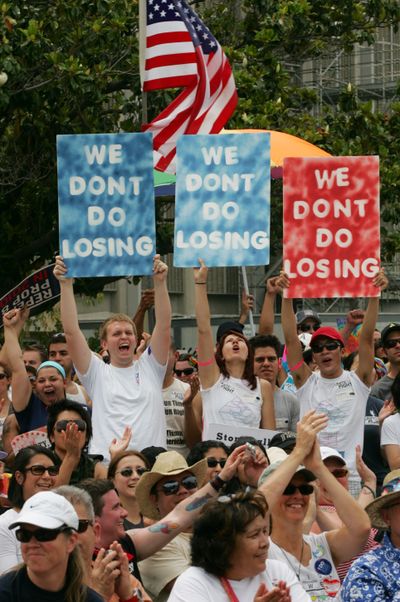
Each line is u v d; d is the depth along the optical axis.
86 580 25.77
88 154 43.75
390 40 126.62
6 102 70.50
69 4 74.50
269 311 49.53
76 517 25.42
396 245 85.56
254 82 78.81
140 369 42.25
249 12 82.31
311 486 31.09
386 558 29.09
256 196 44.44
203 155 44.56
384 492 30.67
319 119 85.62
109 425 41.44
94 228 43.66
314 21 83.69
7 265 79.88
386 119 84.44
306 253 44.41
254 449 31.64
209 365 43.34
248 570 26.97
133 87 76.06
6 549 32.12
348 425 43.78
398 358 48.59
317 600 30.95
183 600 26.84
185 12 54.16
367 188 44.31
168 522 30.97
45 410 44.53
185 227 44.47
